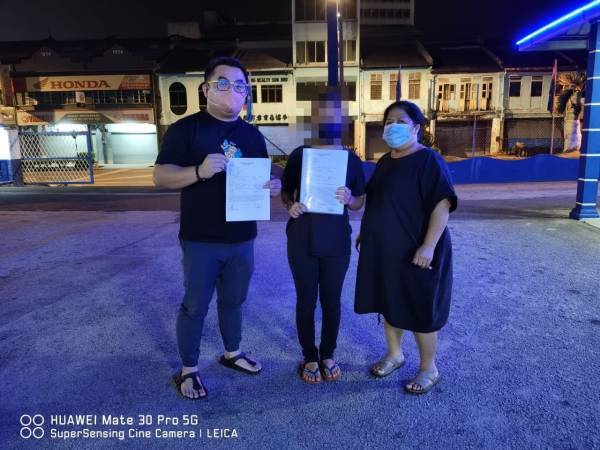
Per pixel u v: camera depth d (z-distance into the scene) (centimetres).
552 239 638
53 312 398
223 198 256
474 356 310
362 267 274
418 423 243
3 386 281
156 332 358
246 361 298
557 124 2809
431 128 2794
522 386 273
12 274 510
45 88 2831
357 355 319
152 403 265
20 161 1546
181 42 2986
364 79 2786
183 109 2862
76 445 230
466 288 441
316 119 262
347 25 2725
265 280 480
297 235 269
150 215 910
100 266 538
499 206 950
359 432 237
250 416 252
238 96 252
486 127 2825
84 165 2641
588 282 455
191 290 263
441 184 245
